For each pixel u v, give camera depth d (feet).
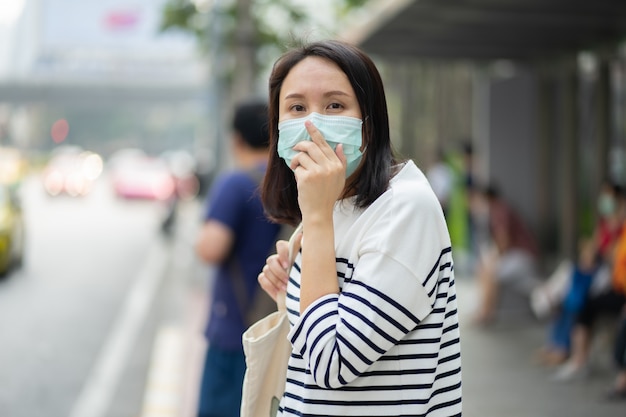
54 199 109.60
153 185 105.09
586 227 34.76
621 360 19.72
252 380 6.74
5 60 197.16
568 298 21.56
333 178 6.03
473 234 41.42
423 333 5.92
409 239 5.84
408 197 5.96
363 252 5.94
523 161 37.09
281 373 6.75
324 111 6.28
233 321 11.75
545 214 35.99
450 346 6.19
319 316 5.82
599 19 27.37
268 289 7.07
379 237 5.88
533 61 34.50
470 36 30.35
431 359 5.92
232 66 40.88
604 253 21.24
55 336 29.07
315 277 5.95
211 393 11.84
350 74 6.28
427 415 6.04
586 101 36.42
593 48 30.96
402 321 5.74
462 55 33.58
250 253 11.78
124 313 33.65
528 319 28.68
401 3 25.05
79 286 40.42
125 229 71.51
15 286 40.06
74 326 30.83
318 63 6.33
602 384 20.97
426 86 64.69
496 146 38.60
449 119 58.54
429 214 5.94
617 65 32.45
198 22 41.45
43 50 181.37
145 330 30.12
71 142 338.75
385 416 5.84
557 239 36.11
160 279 43.11
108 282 41.96
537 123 35.94
